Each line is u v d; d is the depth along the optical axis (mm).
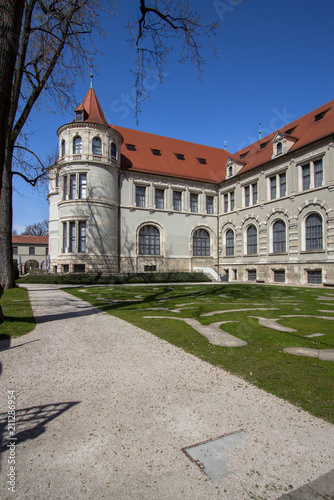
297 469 2787
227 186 39250
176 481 2650
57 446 3139
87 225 30797
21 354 6188
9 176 19125
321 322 9164
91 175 31219
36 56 16562
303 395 4191
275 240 32062
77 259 30469
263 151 36281
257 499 2430
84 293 18250
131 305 12844
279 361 5594
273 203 31969
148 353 6184
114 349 6504
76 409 3910
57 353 6250
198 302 13977
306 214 28344
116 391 4441
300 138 30844
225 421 3586
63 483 2627
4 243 19422
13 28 7293
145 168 36250
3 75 7105
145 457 2969
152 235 36656
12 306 11969
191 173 39469
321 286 26094
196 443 3180
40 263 68688
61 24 14883
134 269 34625
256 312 10969
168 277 33031
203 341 6969
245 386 4527
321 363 5473
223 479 2672
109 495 2488
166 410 3869
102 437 3295
